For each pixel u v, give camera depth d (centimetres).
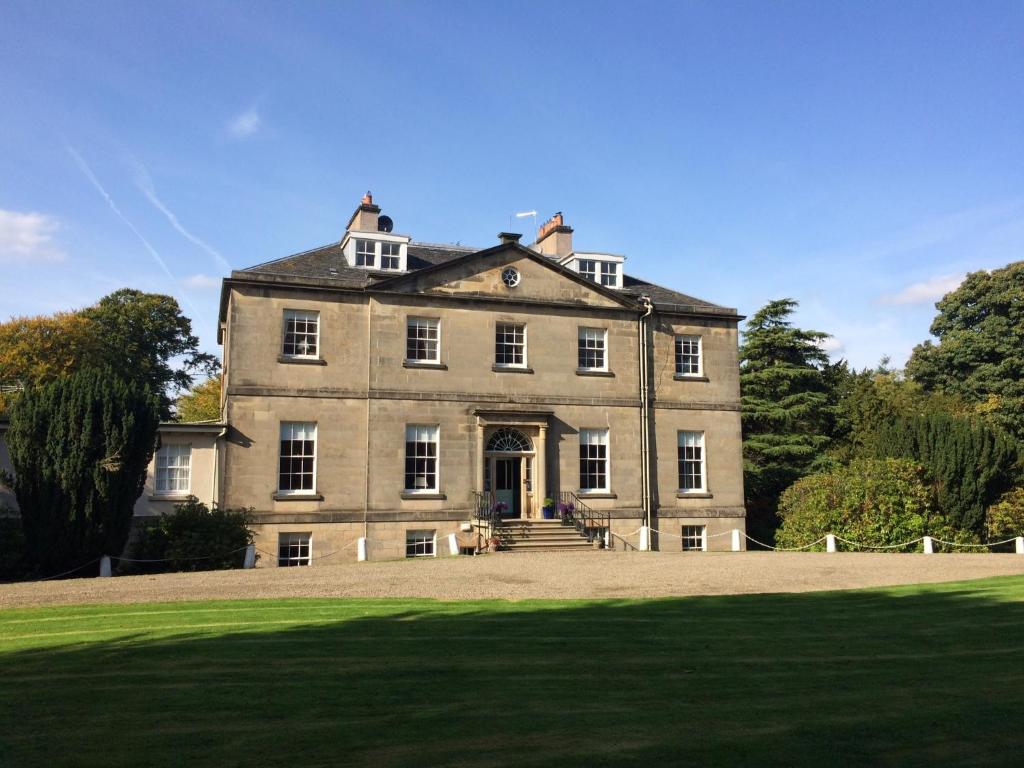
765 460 4031
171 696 857
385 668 978
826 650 1084
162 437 2603
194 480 2619
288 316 2756
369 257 3009
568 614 1349
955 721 757
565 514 2877
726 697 846
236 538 2348
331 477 2719
